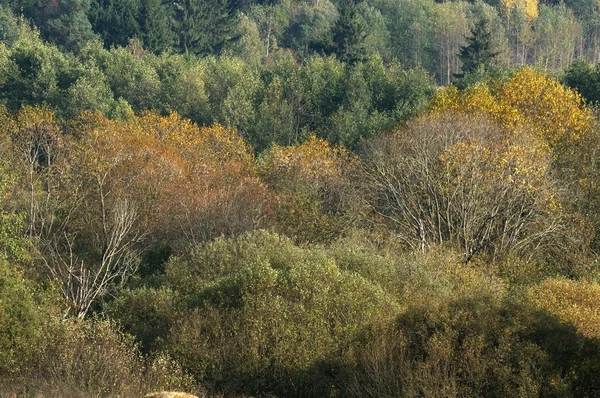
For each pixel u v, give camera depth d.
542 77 43.19
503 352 15.71
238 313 20.59
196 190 36.53
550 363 15.49
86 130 47.41
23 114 47.66
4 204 27.69
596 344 15.98
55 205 28.72
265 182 40.03
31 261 23.91
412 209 34.06
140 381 17.55
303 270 21.69
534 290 22.00
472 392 15.45
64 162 34.53
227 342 20.00
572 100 42.94
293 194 36.16
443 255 27.78
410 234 32.94
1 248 23.17
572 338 16.06
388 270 25.03
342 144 55.81
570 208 33.19
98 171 32.81
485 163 33.28
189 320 21.05
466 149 33.16
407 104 60.69
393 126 52.47
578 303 20.80
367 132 57.25
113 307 24.06
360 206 35.22
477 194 32.16
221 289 22.45
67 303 22.92
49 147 39.94
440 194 33.66
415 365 16.31
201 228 32.78
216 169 42.72
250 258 25.91
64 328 18.98
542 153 33.69
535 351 15.64
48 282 23.50
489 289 21.03
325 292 20.55
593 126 38.47
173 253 32.00
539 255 32.22
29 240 23.58
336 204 37.34
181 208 34.03
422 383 15.75
